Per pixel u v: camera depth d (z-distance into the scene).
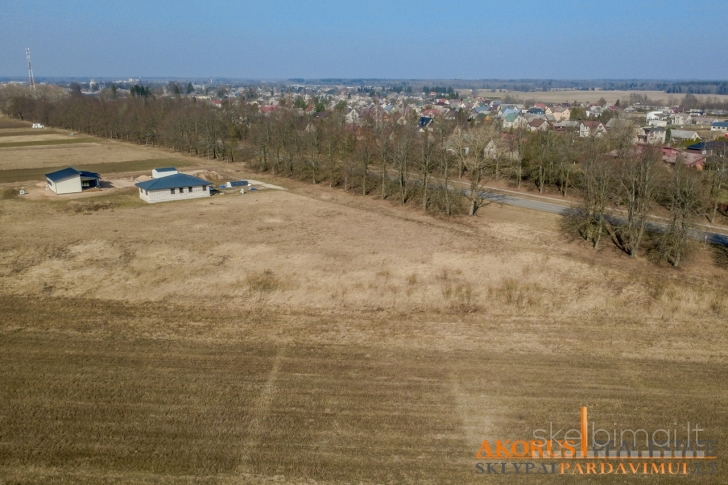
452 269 47.56
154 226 62.41
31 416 26.20
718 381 29.33
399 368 30.75
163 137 140.75
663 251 49.94
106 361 31.42
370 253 52.34
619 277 45.62
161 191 76.38
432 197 72.56
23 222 63.75
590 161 65.06
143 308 38.81
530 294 41.66
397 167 78.75
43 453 23.55
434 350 32.88
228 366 30.92
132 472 22.42
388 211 71.81
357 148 89.94
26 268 46.97
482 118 192.88
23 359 31.56
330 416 26.25
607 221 60.25
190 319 37.03
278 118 135.50
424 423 25.73
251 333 35.03
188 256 50.78
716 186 63.66
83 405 27.12
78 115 178.50
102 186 88.56
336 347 33.22
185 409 26.83
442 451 23.78
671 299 40.38
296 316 37.59
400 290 42.25
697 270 47.53
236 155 121.25
